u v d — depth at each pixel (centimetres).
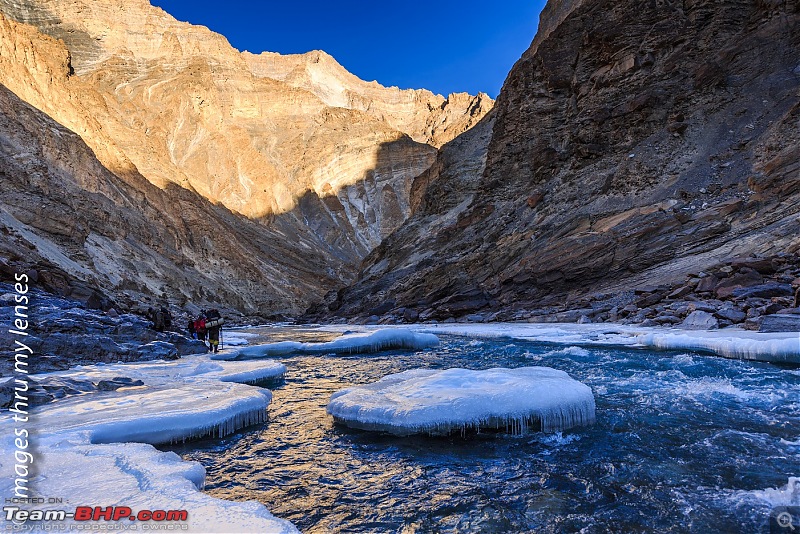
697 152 3388
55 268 2503
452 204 6331
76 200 5422
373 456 749
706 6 3912
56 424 744
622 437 805
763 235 2458
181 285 6253
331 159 17938
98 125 8000
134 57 16162
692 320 1978
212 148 14225
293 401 1116
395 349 2097
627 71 4091
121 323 1917
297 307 8862
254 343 2561
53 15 15662
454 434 828
